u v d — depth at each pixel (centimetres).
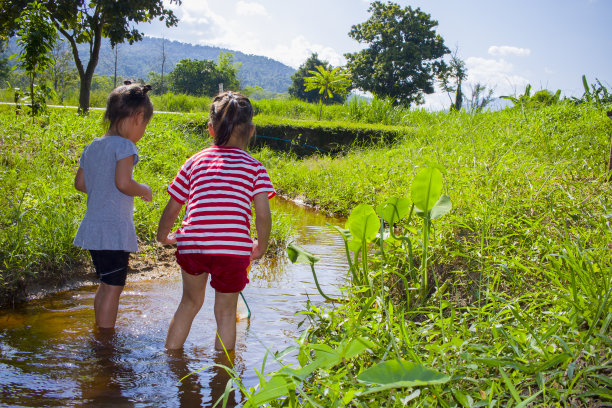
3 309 334
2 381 223
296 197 980
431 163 277
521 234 327
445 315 273
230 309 276
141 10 1647
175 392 222
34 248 390
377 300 249
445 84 5294
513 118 948
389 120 1997
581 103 994
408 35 5484
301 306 354
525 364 191
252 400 164
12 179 516
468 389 186
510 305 249
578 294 227
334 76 2631
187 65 8638
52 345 271
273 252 527
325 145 1572
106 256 301
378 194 745
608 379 167
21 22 938
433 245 329
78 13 1559
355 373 214
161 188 623
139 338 288
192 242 268
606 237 293
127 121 315
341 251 536
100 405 206
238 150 290
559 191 388
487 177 436
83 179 320
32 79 946
